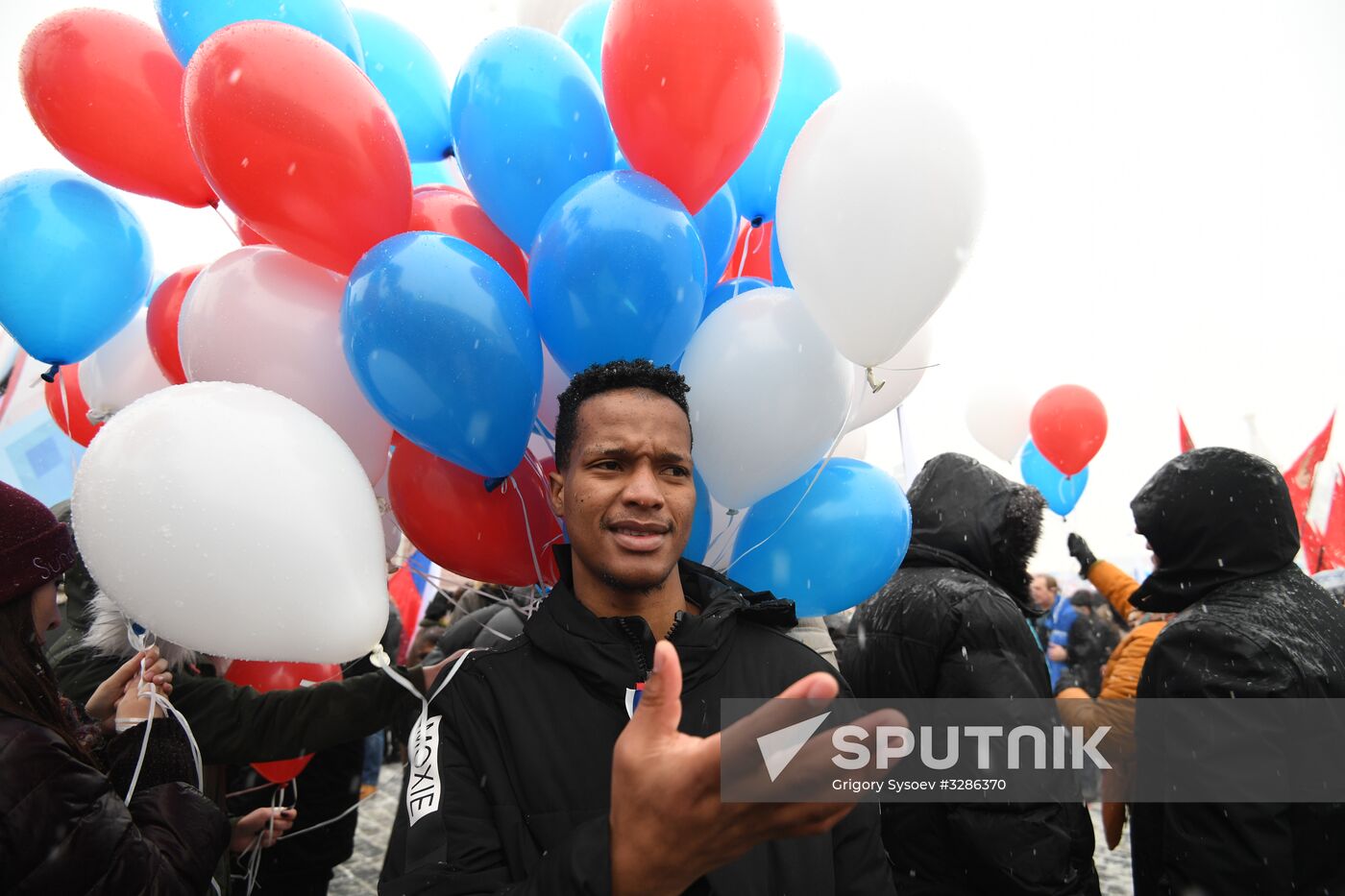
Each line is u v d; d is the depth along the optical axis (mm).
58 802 1275
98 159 1580
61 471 3559
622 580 1190
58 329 1749
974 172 1456
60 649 2195
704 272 1483
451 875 1055
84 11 1584
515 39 1569
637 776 787
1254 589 1991
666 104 1412
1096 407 3650
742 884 1084
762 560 1767
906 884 2055
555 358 1545
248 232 1834
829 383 1548
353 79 1391
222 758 1840
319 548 1326
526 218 1595
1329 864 1707
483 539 1615
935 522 2396
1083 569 3496
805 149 1494
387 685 1866
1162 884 1850
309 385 1543
